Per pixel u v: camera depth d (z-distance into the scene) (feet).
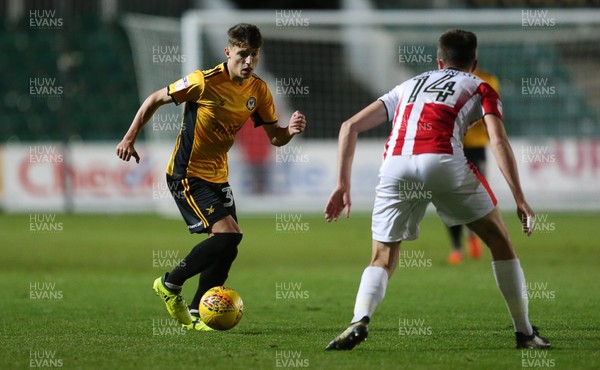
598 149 229.66
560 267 131.95
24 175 241.35
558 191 229.86
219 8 323.78
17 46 298.97
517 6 299.17
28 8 310.45
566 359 62.39
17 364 61.16
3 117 287.07
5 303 97.40
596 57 268.41
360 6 326.85
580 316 85.56
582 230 192.54
